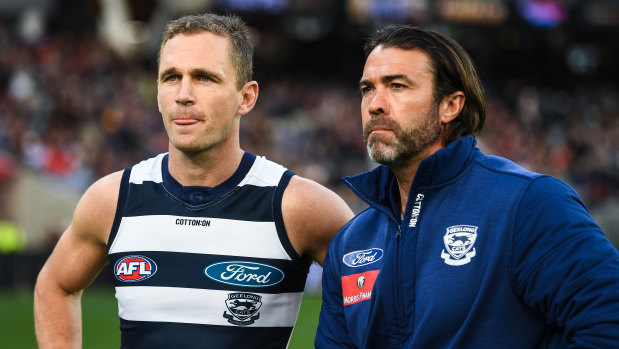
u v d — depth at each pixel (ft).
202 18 35.37
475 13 350.84
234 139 35.83
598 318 25.29
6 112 221.05
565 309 26.11
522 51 415.64
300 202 35.76
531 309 27.25
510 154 296.71
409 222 29.27
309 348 96.12
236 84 35.17
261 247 35.29
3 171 200.23
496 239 27.50
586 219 26.99
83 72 261.85
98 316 124.57
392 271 29.12
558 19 362.33
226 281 34.86
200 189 35.47
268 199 35.68
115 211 36.29
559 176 285.02
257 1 327.88
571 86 423.23
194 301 34.71
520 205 27.58
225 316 34.73
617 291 25.45
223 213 35.40
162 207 35.68
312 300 153.48
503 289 27.27
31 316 124.16
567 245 26.35
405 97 29.53
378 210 31.86
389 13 338.95
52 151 210.18
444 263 28.12
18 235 198.39
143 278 35.24
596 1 363.97
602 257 26.04
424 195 29.35
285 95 315.78
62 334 38.34
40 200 201.87
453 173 29.22
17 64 245.65
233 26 35.68
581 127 342.64
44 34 301.84
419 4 341.21
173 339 34.55
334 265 32.55
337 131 284.41
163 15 319.47
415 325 28.19
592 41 402.72
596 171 296.30
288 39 391.04
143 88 267.80
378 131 29.73
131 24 330.75
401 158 29.76
